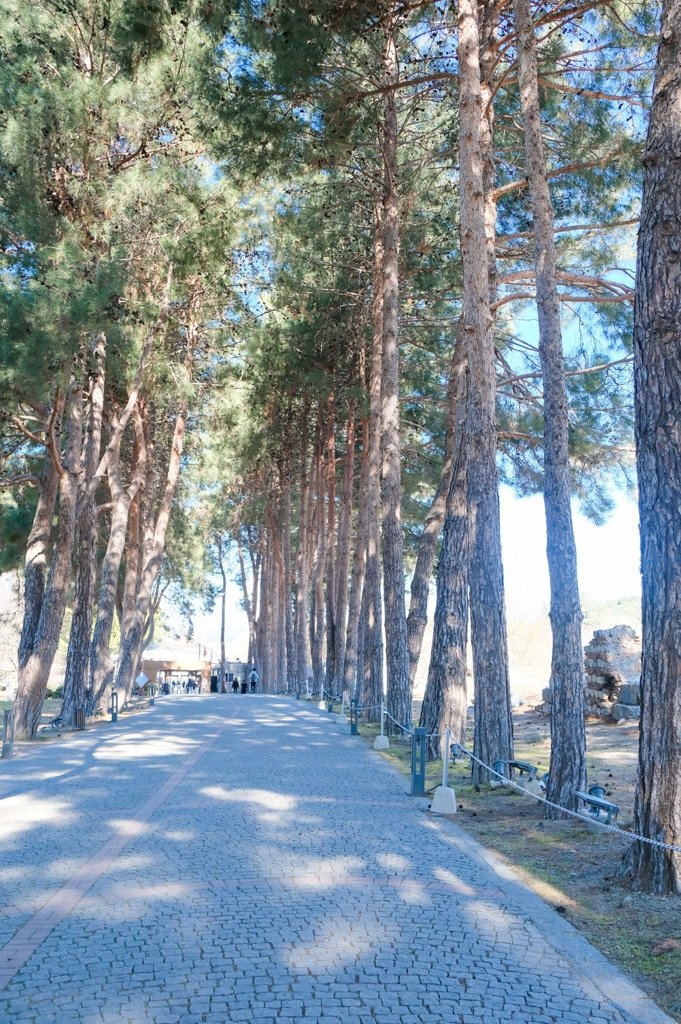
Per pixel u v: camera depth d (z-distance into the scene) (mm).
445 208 20922
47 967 4934
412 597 23344
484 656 12188
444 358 25109
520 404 21688
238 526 50656
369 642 23875
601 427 20375
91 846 7996
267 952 5168
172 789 11406
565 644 10062
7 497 28688
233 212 19719
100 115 16203
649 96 14102
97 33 17609
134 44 16453
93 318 14836
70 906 6090
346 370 28312
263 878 6848
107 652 26156
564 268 17797
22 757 15500
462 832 8938
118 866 7223
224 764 14133
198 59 15289
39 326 14203
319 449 37500
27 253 16016
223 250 20172
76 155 16562
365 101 16141
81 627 22312
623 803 10711
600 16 14211
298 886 6613
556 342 10734
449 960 5109
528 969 5031
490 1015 4371
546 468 10562
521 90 11281
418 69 17891
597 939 5629
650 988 4828
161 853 7695
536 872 7328
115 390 25703
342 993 4582
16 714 18719
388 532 19953
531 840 8594
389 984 4715
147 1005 4414
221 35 14484
